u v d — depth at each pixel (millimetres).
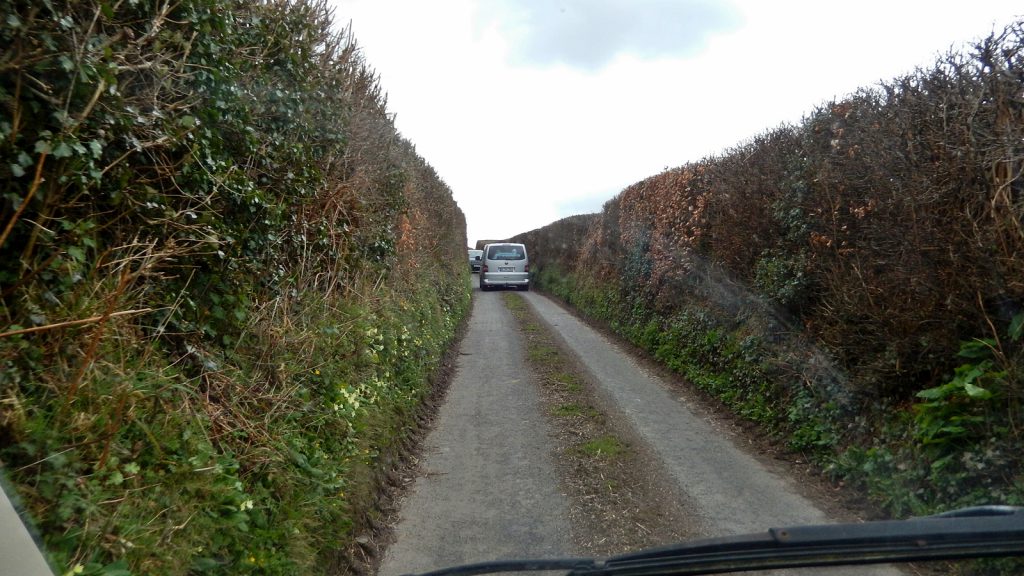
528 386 10508
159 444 3619
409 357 9180
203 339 4785
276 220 5699
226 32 4988
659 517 5586
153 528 3195
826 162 7184
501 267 30141
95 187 3840
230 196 4961
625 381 10766
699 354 10383
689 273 11461
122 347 3732
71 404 3246
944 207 5504
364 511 5270
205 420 4176
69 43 3465
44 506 2867
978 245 4988
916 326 5750
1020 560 4047
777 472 6656
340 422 5762
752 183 9109
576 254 25125
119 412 3275
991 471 4715
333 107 7969
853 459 6102
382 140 10414
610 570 3033
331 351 6402
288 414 5012
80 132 3609
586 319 19344
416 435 7895
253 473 4348
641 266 14711
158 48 4148
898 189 5879
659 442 7586
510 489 6293
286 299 6090
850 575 4348
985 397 4816
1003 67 5094
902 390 6098
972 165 5133
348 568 4668
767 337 8398
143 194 4121
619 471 6656
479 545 5145
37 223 3320
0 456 2869
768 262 8516
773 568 2938
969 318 5383
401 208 11125
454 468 6918
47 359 3346
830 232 7078
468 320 18875
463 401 9734
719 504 5852
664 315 12820
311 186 6848
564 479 6500
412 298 11625
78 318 3422
